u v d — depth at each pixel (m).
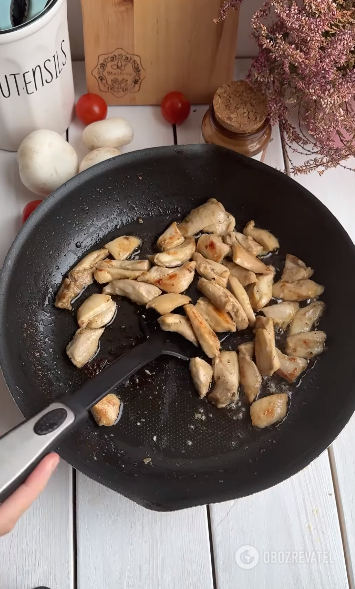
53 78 0.39
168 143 0.46
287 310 0.39
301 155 0.46
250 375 0.36
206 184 0.42
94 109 0.44
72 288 0.38
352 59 0.35
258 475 0.33
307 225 0.40
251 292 0.39
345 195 0.45
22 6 0.35
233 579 0.33
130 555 0.33
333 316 0.39
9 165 0.44
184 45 0.43
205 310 0.38
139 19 0.41
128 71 0.45
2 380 0.37
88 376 0.37
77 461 0.31
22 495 0.25
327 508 0.35
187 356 0.37
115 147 0.44
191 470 0.34
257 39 0.39
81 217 0.41
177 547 0.34
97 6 0.40
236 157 0.39
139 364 0.36
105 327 0.38
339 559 0.34
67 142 0.43
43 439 0.27
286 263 0.40
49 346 0.37
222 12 0.37
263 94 0.39
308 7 0.34
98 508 0.34
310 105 0.39
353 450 0.37
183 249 0.40
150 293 0.38
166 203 0.42
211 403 0.36
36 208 0.37
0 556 0.33
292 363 0.37
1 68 0.36
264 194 0.41
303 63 0.34
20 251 0.36
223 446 0.35
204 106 0.48
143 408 0.36
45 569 0.33
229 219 0.41
